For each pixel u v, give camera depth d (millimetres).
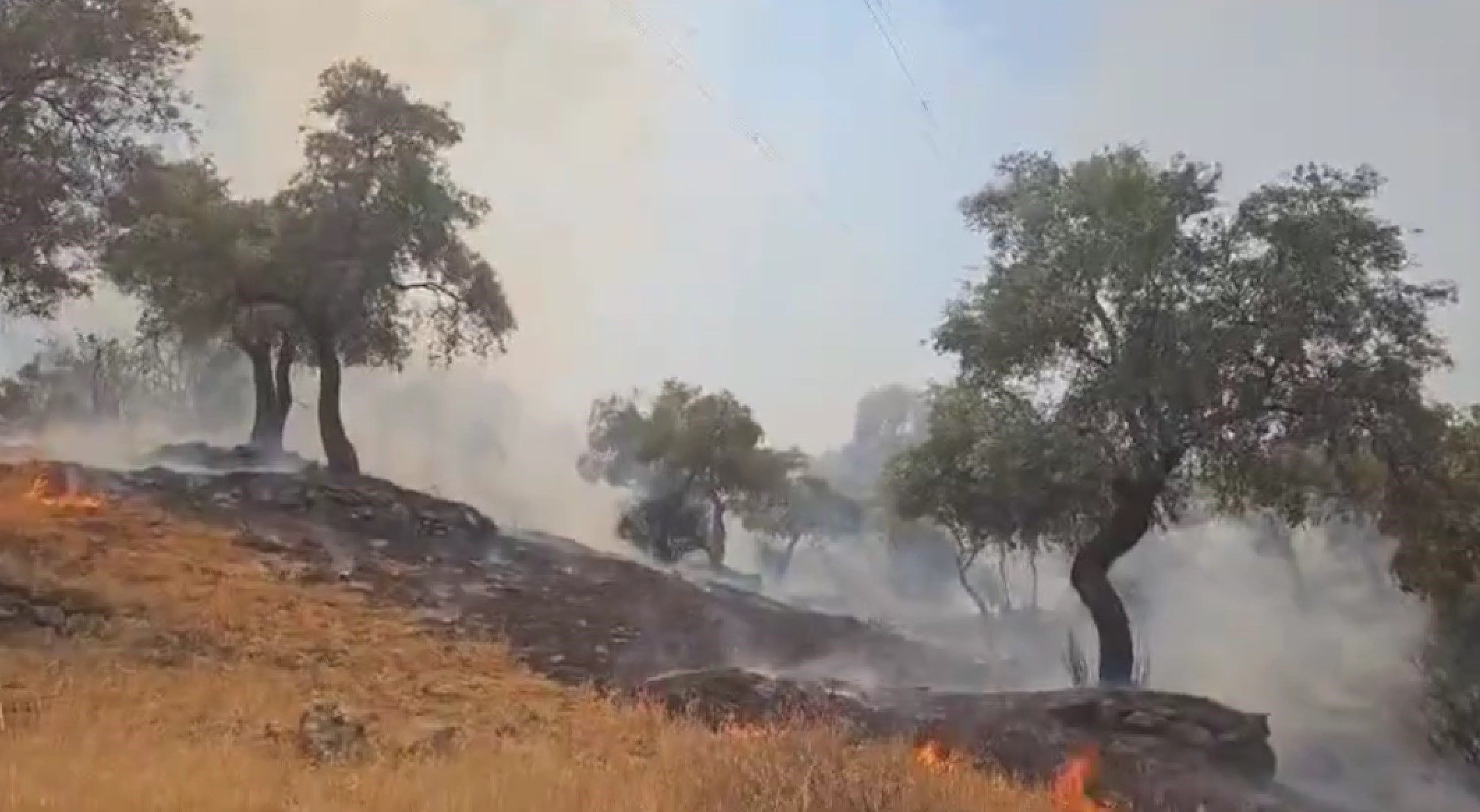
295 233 35062
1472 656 28172
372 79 36438
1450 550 26500
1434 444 24391
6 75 23781
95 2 24984
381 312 35906
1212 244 24938
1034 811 14219
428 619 23391
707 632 27906
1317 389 23984
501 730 16359
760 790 12102
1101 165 26344
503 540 32812
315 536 27703
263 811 10734
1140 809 18078
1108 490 25297
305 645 19734
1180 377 23891
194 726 14516
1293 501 25141
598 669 22375
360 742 14297
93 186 25141
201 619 19688
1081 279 25359
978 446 25250
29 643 17234
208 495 28938
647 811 11258
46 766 11430
